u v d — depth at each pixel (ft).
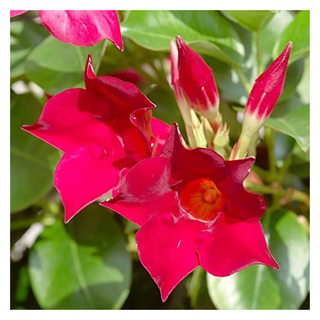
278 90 0.98
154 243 0.85
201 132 1.03
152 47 1.16
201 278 1.25
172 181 0.87
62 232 1.25
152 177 0.85
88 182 0.90
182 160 0.85
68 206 0.88
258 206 0.83
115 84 0.87
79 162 0.92
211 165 0.84
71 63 1.16
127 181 0.83
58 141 0.92
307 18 1.20
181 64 1.00
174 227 0.87
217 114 1.05
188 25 1.22
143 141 0.92
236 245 0.84
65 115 0.92
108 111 0.93
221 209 0.88
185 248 0.86
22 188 1.21
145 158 0.85
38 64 1.17
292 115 1.20
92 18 0.97
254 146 1.06
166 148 0.84
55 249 1.23
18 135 1.23
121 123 0.94
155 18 1.20
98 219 1.26
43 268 1.21
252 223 0.85
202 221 0.89
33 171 1.22
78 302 1.19
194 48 1.18
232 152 1.02
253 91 0.99
